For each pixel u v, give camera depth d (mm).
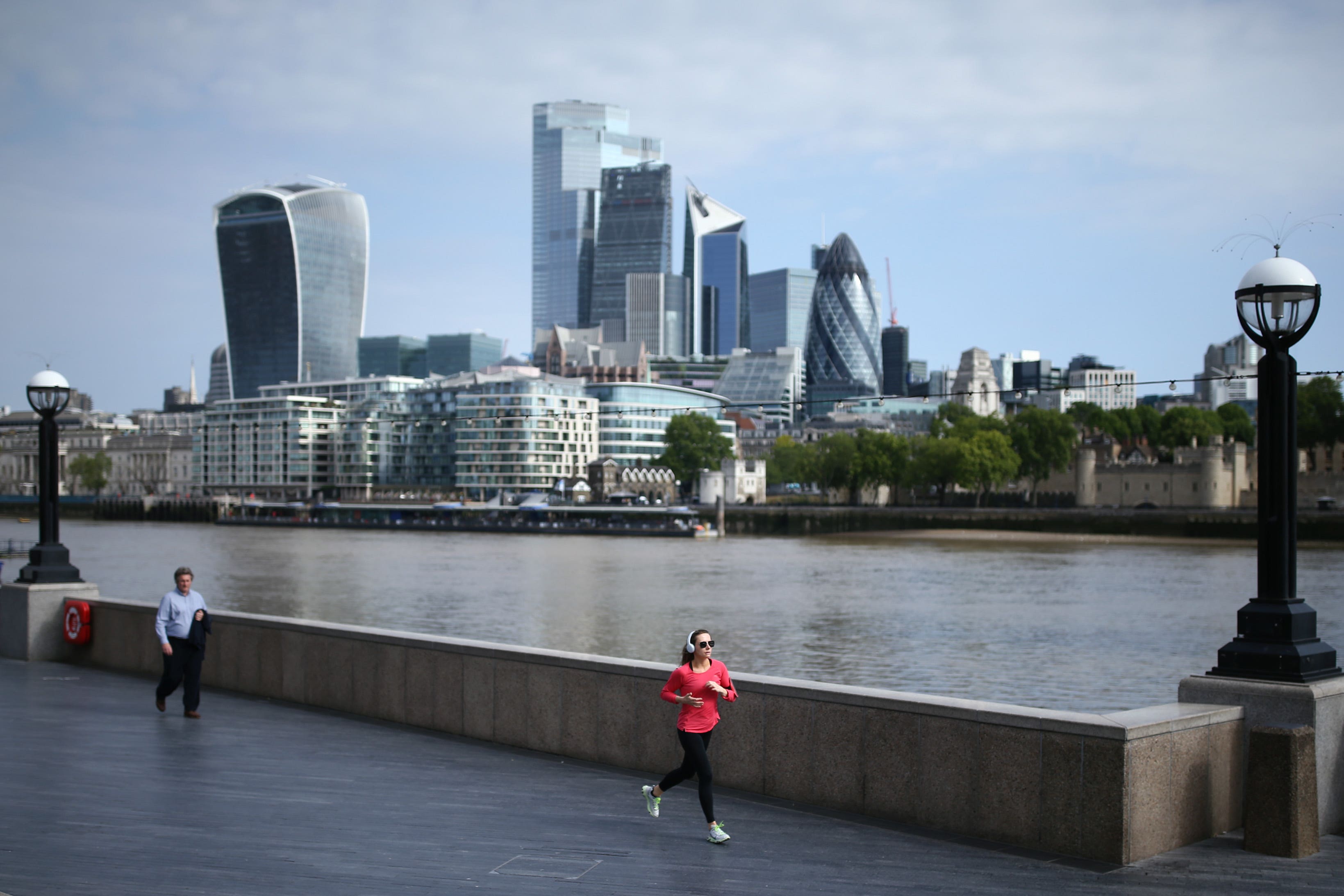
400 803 17078
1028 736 14773
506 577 118562
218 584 110188
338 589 104625
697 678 15586
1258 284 15328
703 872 13859
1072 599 93250
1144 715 14672
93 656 31438
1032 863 14172
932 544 175375
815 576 117688
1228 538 173125
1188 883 13398
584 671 19906
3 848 14398
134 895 12609
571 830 15680
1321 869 13883
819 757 16859
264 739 21703
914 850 14766
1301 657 15109
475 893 12938
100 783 18109
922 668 59812
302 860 14086
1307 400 185375
